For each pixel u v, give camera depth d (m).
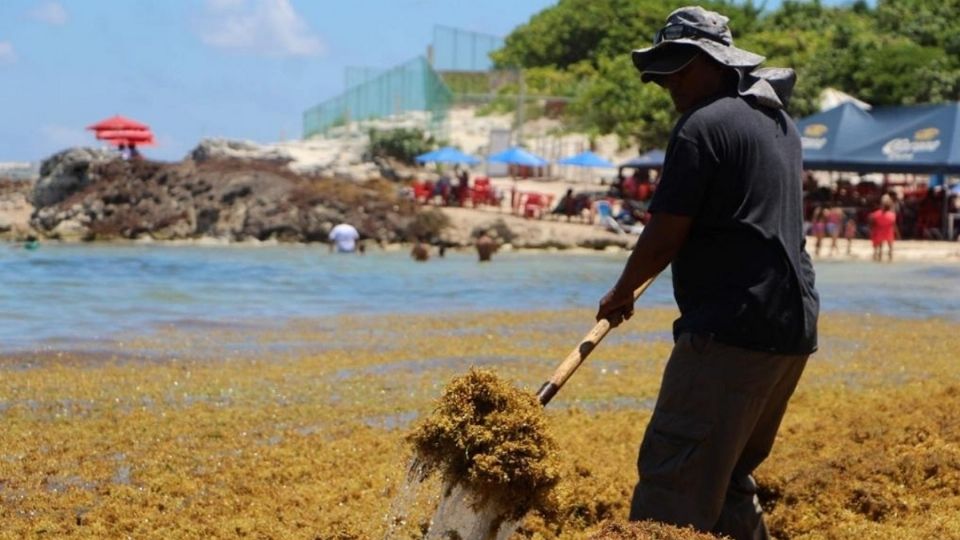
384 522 7.80
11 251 38.41
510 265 34.44
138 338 16.81
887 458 8.91
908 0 77.31
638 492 6.47
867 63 61.81
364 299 23.61
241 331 17.84
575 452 9.55
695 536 5.82
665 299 23.50
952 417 10.02
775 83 6.47
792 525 8.05
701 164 6.15
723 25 6.47
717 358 6.19
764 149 6.22
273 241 43.94
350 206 43.94
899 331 18.48
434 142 63.12
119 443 10.08
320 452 9.74
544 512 5.98
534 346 16.44
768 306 6.15
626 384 13.32
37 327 18.16
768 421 6.64
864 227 43.56
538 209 47.66
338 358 15.08
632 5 87.75
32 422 10.80
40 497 8.45
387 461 9.41
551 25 88.75
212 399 12.13
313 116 80.50
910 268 32.97
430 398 12.40
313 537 7.62
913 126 41.84
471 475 5.70
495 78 78.38
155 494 8.55
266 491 8.64
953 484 8.46
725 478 6.31
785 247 6.20
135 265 32.44
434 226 42.84
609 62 78.38
